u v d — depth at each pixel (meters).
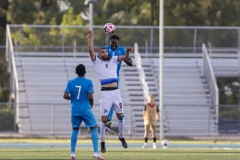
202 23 139.75
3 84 135.25
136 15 142.88
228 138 90.81
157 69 104.94
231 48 107.81
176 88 102.50
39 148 68.94
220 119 117.62
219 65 106.88
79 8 152.38
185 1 138.25
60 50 106.44
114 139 89.69
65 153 59.22
